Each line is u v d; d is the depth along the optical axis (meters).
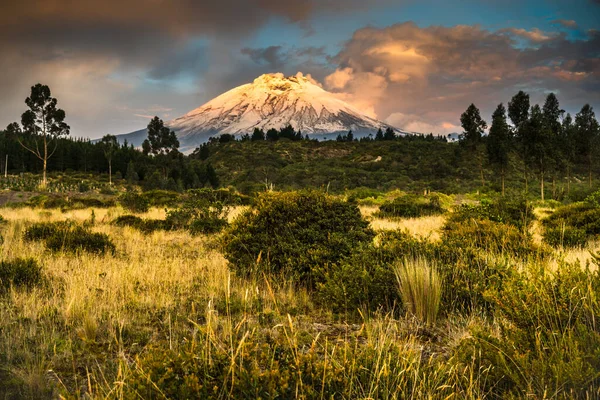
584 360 2.45
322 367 2.48
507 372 2.57
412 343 3.27
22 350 3.34
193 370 2.31
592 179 75.81
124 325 3.99
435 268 4.77
